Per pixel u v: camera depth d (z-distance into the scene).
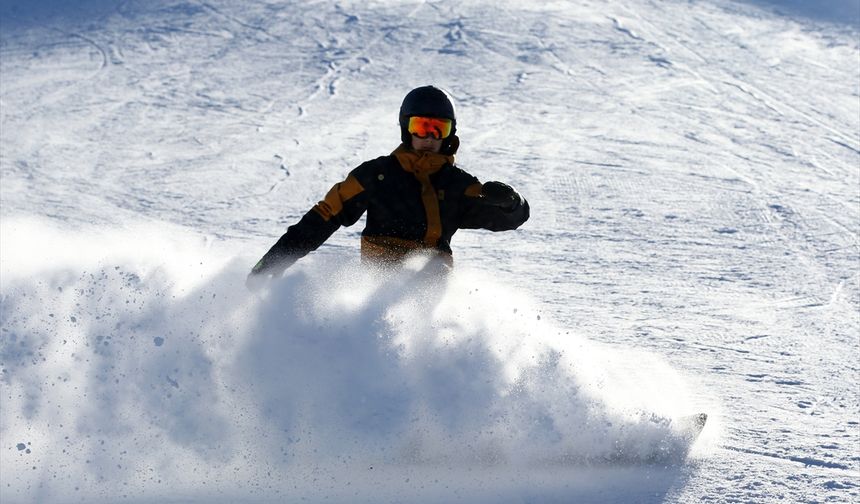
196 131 59.69
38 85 71.38
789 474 12.28
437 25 90.19
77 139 57.03
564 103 68.50
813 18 100.31
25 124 60.38
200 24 90.00
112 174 49.25
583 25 91.75
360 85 72.62
